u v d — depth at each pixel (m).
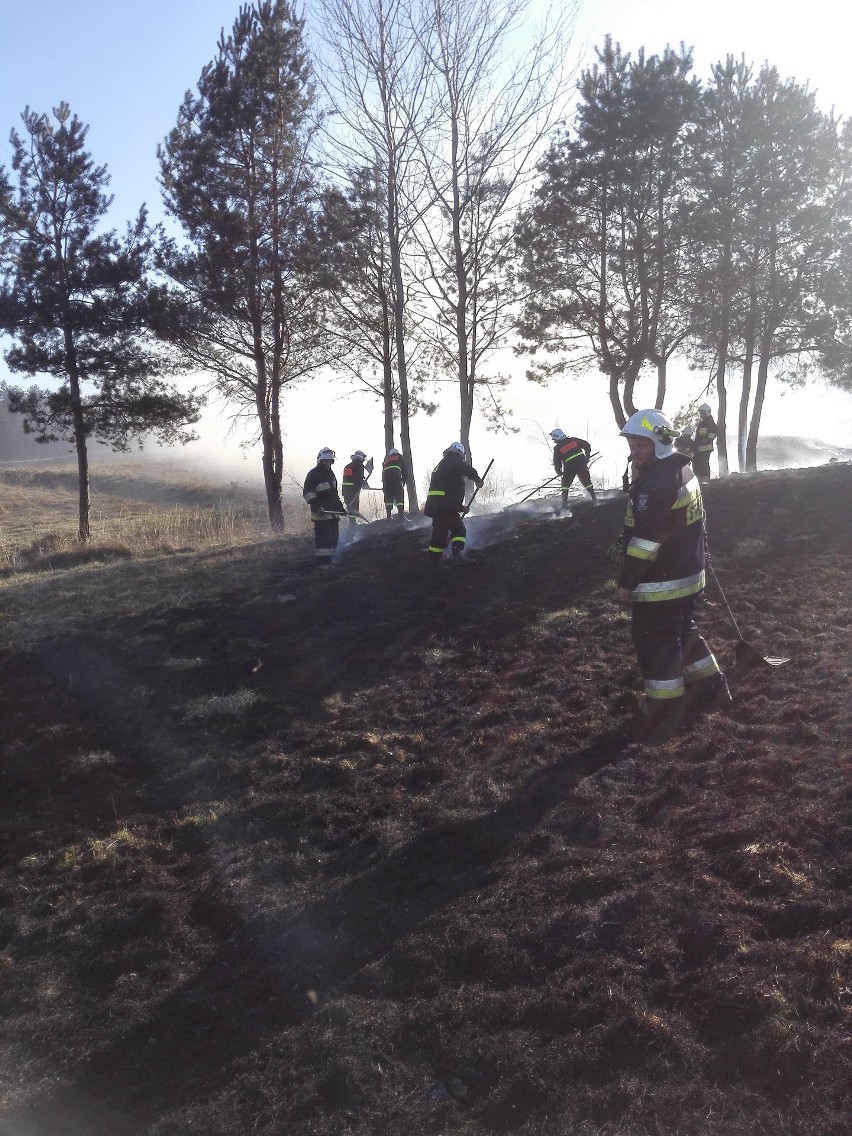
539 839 4.71
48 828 5.91
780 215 24.42
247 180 22.25
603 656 7.04
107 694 7.80
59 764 6.70
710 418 16.86
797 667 6.18
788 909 3.73
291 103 22.34
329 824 5.39
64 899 5.15
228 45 22.95
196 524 23.70
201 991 4.23
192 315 22.88
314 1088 3.51
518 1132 3.14
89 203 23.84
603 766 5.34
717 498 11.29
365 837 5.16
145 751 6.76
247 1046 3.83
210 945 4.58
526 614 8.27
